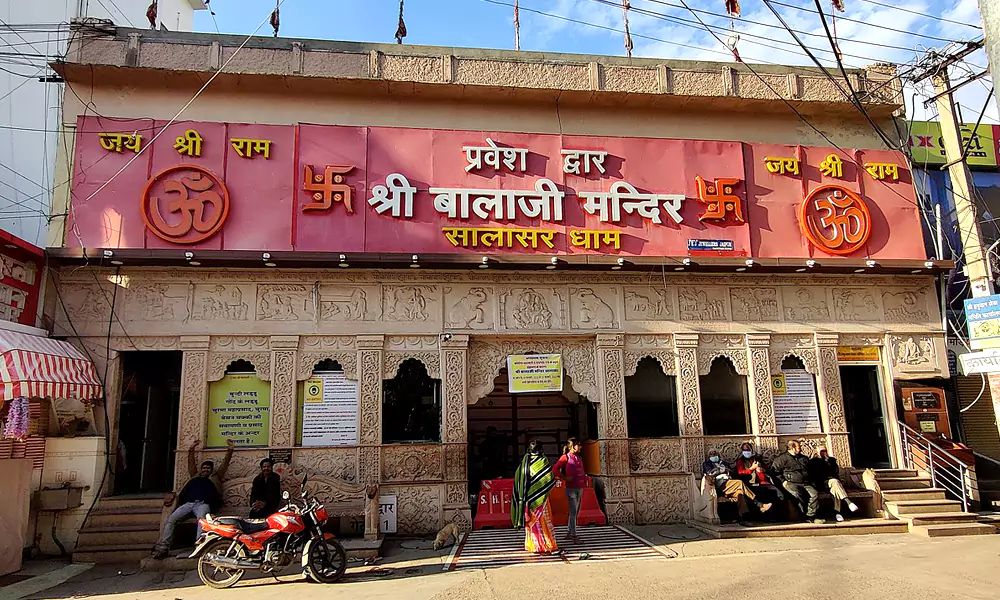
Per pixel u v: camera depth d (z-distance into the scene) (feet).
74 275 34.91
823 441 38.88
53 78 37.86
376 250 36.58
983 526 33.27
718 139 42.98
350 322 36.40
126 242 34.94
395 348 36.60
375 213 36.96
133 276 35.27
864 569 25.40
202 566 25.32
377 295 36.96
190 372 34.73
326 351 36.09
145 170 35.76
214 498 31.22
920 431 39.52
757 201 40.55
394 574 26.40
